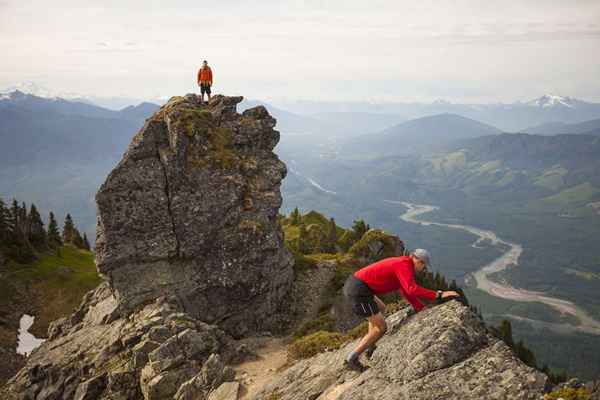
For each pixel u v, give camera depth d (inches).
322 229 3393.2
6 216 4515.3
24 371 1205.1
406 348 448.5
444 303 474.6
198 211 1360.7
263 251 1413.6
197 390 822.5
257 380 836.6
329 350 754.2
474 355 409.7
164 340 997.8
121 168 1310.3
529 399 353.4
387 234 2074.3
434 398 380.5
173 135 1386.6
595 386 346.3
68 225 6382.9
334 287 1599.4
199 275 1333.7
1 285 3713.1
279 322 1453.0
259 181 1502.2
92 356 1114.1
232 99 1606.8
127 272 1283.2
